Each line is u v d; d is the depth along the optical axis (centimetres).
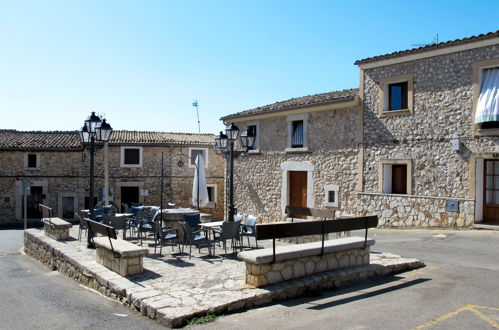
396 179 1343
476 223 1132
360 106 1399
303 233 628
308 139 1576
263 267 597
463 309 516
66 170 2358
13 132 2552
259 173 1792
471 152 1136
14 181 2325
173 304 528
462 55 1159
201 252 913
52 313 578
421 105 1244
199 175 1374
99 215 1212
